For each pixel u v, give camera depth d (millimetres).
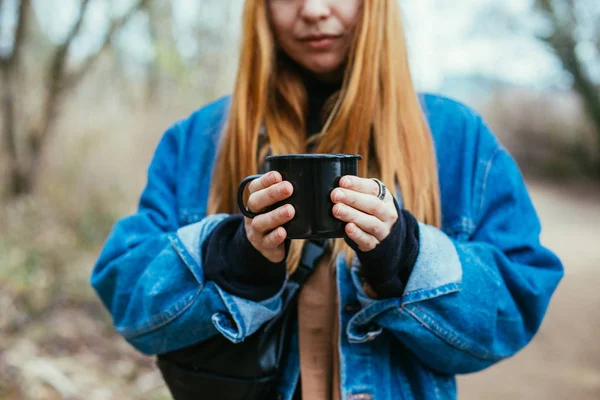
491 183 1177
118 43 5867
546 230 10484
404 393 1104
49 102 5102
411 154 1158
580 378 3795
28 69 5633
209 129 1305
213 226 1104
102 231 4777
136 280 1153
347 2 1146
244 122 1188
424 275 999
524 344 1143
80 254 4391
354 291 1093
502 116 18016
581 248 8688
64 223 4816
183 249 1078
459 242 1085
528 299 1104
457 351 1044
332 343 1109
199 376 1085
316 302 1117
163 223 1248
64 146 5297
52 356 2920
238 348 1063
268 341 1079
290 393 1104
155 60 6117
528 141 17594
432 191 1162
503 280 1087
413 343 1044
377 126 1160
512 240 1137
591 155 16500
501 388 3627
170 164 1313
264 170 1190
